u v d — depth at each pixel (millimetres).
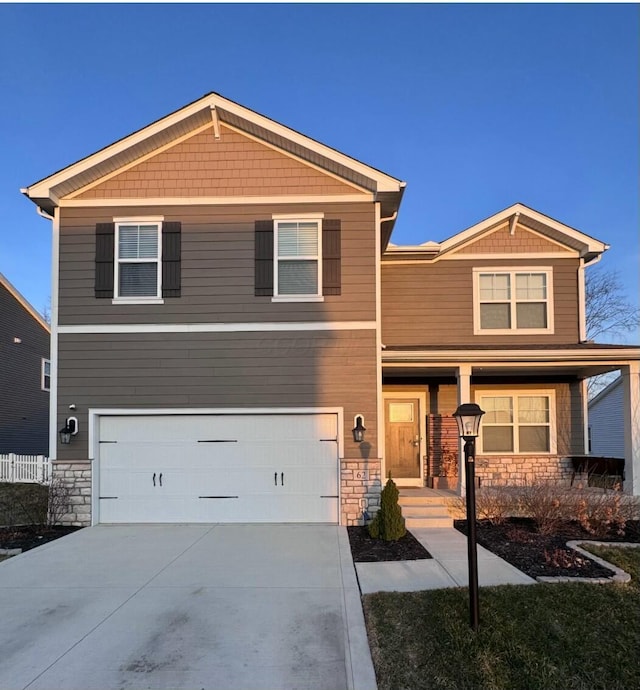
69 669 4277
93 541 8398
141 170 10141
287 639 4785
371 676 4152
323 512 9688
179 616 5312
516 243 12742
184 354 9828
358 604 5559
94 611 5461
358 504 9562
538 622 4945
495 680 4098
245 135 10172
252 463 9766
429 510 9781
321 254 9930
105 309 9906
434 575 6402
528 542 8016
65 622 5191
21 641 4785
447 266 12742
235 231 10023
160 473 9797
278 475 9734
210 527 9359
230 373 9797
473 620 4785
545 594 5582
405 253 12391
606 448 26016
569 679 4133
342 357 9789
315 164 10086
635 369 10852
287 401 9734
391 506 8375
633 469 10625
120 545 8133
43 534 8953
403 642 4668
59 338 9875
